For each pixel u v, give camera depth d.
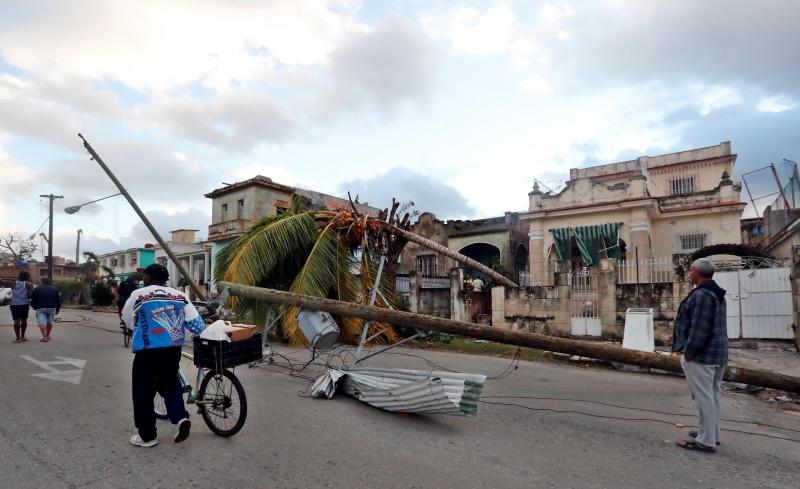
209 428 4.81
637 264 13.10
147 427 4.28
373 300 8.26
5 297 33.44
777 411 6.05
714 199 18.09
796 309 10.12
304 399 6.18
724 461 4.26
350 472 3.84
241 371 8.07
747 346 10.59
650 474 3.93
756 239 21.22
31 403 5.68
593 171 25.08
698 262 4.72
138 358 4.28
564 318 12.62
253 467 3.90
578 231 18.42
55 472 3.75
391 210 11.62
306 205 13.76
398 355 10.48
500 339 6.50
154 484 3.56
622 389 7.12
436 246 11.99
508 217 22.98
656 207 17.97
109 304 31.14
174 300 4.48
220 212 30.88
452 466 4.01
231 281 10.80
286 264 12.05
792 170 16.97
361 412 5.63
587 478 3.82
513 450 4.43
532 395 6.68
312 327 7.62
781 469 4.10
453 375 5.36
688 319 4.66
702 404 4.50
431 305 15.21
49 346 10.78
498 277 13.29
